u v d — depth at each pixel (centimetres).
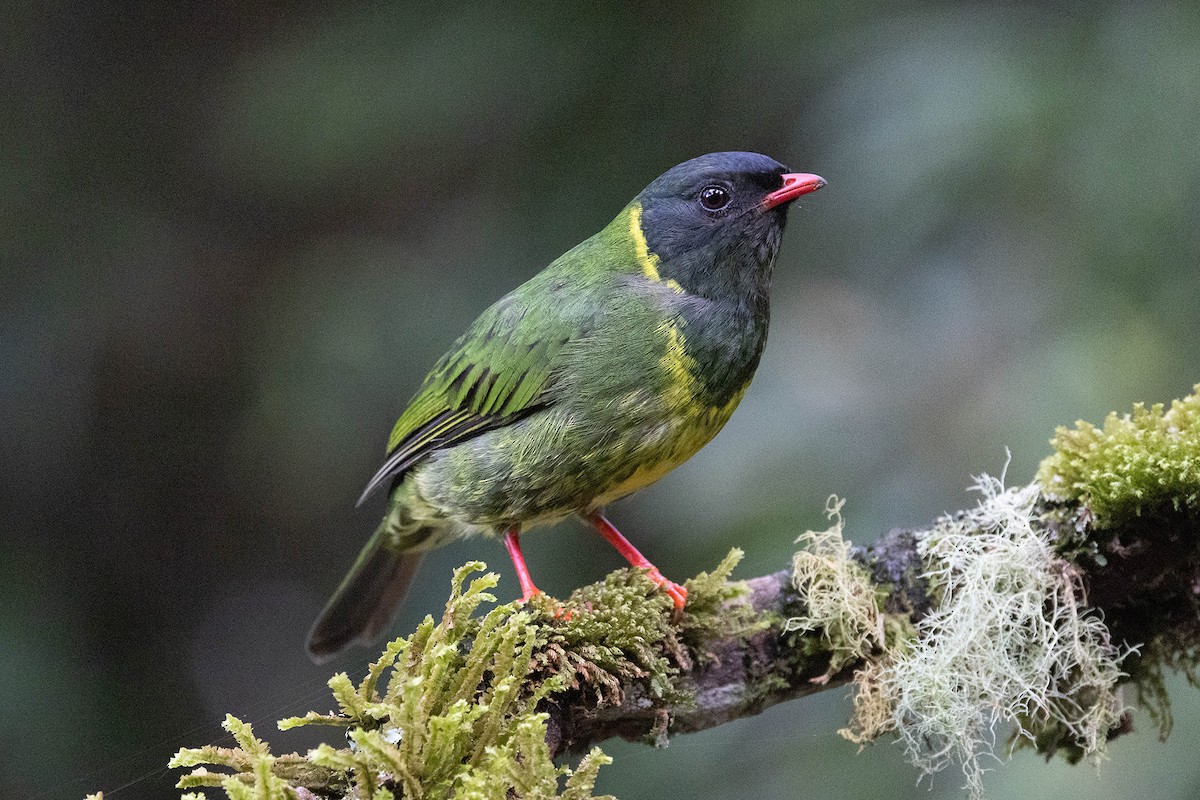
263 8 1459
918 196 1057
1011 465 1018
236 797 477
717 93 1228
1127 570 646
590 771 505
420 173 1390
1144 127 1011
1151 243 1009
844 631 672
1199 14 1034
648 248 800
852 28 1167
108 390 1398
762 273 802
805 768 1049
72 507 1392
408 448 850
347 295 1320
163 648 1407
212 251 1437
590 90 1241
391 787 504
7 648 1237
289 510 1418
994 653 649
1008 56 1073
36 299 1320
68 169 1384
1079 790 923
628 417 767
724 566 692
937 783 995
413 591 1251
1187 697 930
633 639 640
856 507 1064
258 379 1331
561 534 1224
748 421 1128
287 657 1433
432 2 1275
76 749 1234
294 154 1249
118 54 1456
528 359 779
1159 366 994
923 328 1114
